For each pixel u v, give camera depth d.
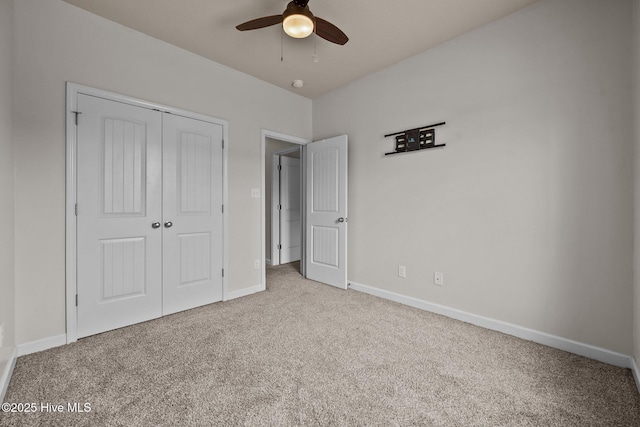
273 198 4.91
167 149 2.55
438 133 2.60
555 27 1.97
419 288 2.76
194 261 2.74
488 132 2.29
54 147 1.98
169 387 1.53
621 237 1.74
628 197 1.71
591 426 1.26
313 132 3.87
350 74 3.17
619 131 1.74
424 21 2.25
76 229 2.07
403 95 2.87
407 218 2.85
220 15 2.18
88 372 1.67
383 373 1.67
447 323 2.39
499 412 1.35
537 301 2.06
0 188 1.57
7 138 1.68
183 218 2.66
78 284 2.09
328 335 2.16
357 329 2.27
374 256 3.16
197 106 2.75
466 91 2.42
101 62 2.19
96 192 2.17
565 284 1.94
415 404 1.40
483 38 2.31
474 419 1.30
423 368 1.72
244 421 1.29
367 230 3.23
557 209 1.97
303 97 3.78
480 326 2.33
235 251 3.07
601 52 1.80
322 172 3.61
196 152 2.75
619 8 1.75
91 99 2.14
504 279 2.22
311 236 3.79
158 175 2.50
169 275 2.57
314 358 1.83
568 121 1.92
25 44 1.87
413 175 2.80
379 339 2.10
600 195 1.81
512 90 2.16
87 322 2.13
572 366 1.74
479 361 1.80
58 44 2.00
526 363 1.78
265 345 2.00
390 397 1.46
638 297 1.59
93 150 2.15
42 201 1.93
